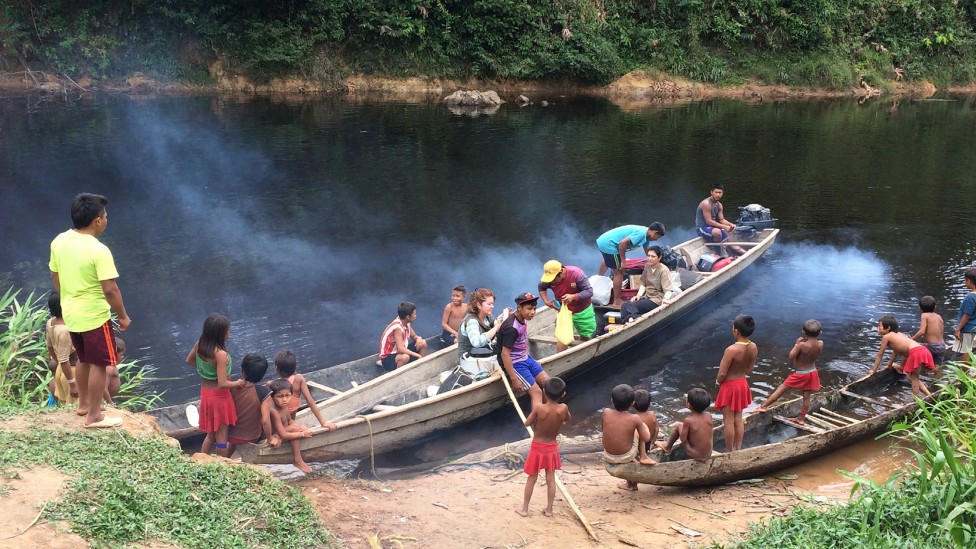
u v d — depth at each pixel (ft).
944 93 117.80
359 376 26.55
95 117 75.92
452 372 25.34
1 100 84.33
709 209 40.65
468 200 51.78
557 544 17.28
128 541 13.52
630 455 19.01
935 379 26.86
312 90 99.45
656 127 80.64
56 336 19.60
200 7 96.27
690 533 18.02
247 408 20.49
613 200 52.21
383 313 33.63
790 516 18.33
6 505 13.47
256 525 15.46
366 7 100.07
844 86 111.24
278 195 52.03
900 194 55.52
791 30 111.24
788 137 76.54
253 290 35.83
